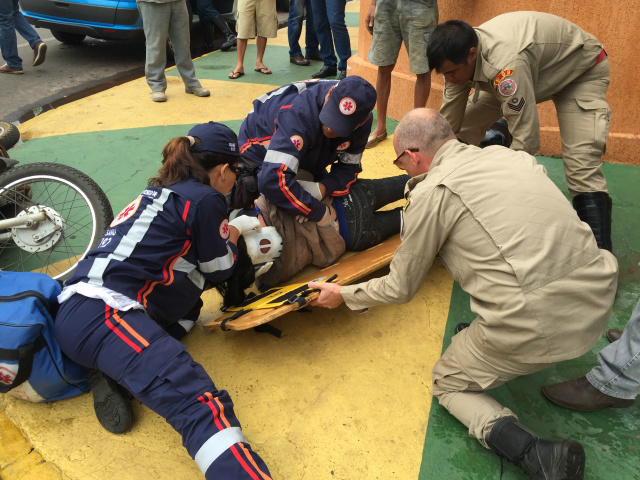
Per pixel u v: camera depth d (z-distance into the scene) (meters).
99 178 3.75
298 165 2.48
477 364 1.88
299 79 5.87
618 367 1.95
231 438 1.70
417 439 2.02
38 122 4.66
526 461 1.74
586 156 2.78
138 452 1.96
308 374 2.29
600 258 1.74
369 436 2.02
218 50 7.04
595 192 2.78
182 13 4.91
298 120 2.41
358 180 2.97
